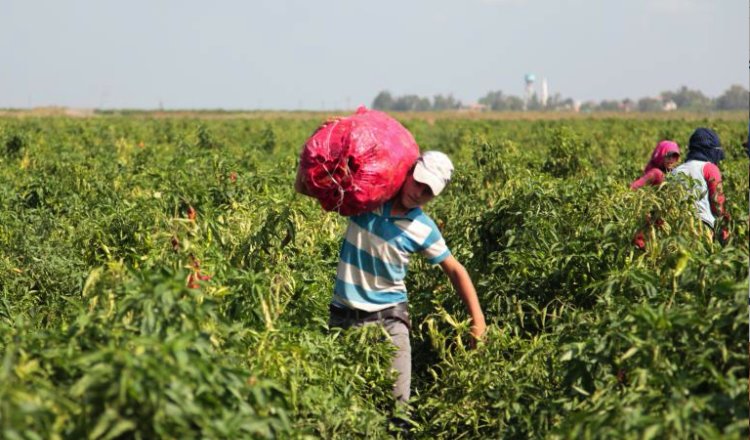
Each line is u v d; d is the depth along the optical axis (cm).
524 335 2158
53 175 4441
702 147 2639
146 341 1189
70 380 1230
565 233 2362
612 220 2306
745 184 3516
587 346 1473
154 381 1127
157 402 1111
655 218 2062
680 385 1294
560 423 1457
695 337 1405
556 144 5275
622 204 2361
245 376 1287
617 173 4472
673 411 1195
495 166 3900
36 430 1103
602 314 1722
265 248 2084
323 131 1858
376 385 1823
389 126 1866
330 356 1703
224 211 2644
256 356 1483
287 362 1534
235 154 6581
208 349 1295
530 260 2183
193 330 1302
